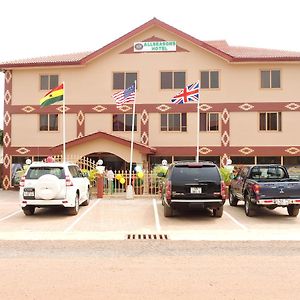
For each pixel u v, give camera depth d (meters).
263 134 24.91
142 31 25.48
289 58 24.47
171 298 5.34
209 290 5.67
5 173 26.28
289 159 24.80
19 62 26.14
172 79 25.47
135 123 25.55
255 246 8.90
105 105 25.70
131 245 9.07
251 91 25.09
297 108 24.81
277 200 12.59
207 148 25.19
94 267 7.00
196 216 13.67
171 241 9.52
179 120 25.39
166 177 13.48
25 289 5.74
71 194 13.38
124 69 25.69
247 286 5.85
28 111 26.27
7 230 11.12
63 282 6.08
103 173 20.55
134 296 5.43
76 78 26.00
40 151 26.06
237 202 16.62
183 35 25.02
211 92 25.23
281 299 5.30
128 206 16.30
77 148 23.55
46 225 11.95
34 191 13.13
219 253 8.17
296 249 8.56
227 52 26.72
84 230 11.12
